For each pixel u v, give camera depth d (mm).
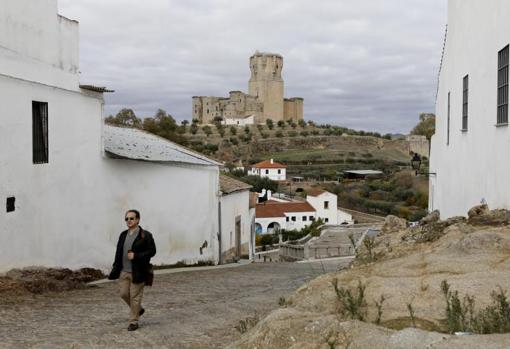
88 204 14023
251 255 24922
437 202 19328
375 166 117625
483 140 12156
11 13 11219
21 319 8297
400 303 5914
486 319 4973
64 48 13086
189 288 12164
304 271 16484
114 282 12938
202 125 149750
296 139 141500
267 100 166750
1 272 10961
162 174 16547
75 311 8992
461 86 14844
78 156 13594
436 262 7203
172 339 7137
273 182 89188
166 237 16906
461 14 14906
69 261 13320
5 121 11047
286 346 5086
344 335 4938
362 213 71062
